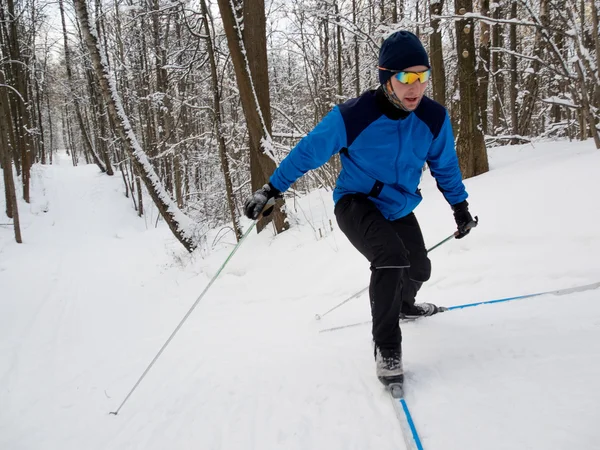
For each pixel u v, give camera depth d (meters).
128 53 16.77
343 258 4.92
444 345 2.48
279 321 3.97
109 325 5.27
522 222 4.21
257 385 2.62
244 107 7.08
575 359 2.00
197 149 17.19
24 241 13.45
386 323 2.14
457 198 2.58
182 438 2.26
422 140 2.24
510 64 13.20
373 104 2.15
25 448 2.53
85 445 2.44
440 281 3.72
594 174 4.61
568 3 6.07
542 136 9.83
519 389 1.89
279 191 2.33
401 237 2.49
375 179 2.32
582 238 3.64
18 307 6.59
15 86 19.08
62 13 22.50
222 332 4.01
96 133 26.36
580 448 1.48
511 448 1.57
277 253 6.06
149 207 19.92
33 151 24.12
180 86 13.62
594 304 2.56
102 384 3.32
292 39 12.81
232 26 6.81
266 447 2.00
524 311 2.70
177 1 8.32
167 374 3.22
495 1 10.00
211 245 8.48
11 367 4.12
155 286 7.04
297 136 7.74
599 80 6.06
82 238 14.91
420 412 1.92
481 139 7.30
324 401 2.25
